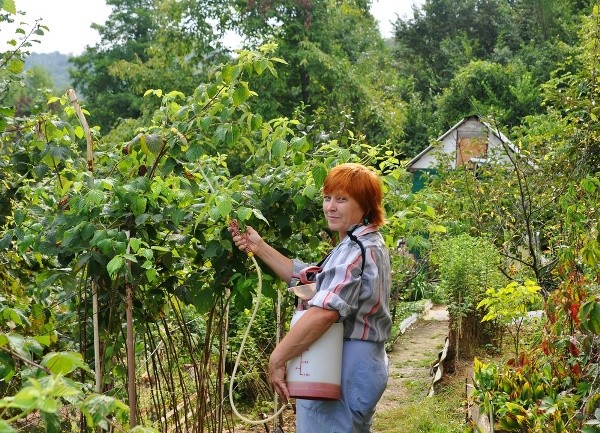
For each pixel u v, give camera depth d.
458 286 9.30
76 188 3.75
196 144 3.92
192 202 4.04
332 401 3.39
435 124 27.69
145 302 4.19
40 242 3.96
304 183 4.23
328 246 5.48
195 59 25.00
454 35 38.78
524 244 9.44
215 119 4.12
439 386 8.48
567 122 7.71
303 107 6.27
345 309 3.26
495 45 35.66
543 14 34.91
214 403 5.21
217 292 4.11
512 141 11.12
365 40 27.67
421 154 18.95
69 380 2.07
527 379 4.87
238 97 3.94
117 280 3.90
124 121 24.53
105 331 4.19
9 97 4.99
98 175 4.27
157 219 3.80
